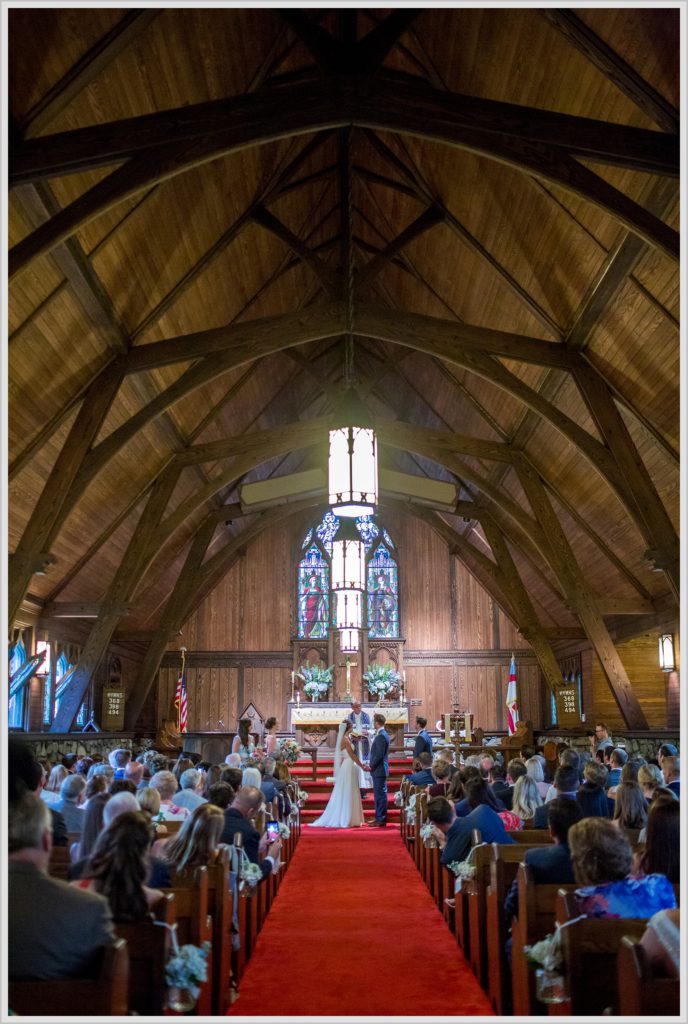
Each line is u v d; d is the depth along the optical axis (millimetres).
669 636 15047
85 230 9461
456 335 12547
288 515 22141
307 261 12578
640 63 7809
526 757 10664
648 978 3033
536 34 8797
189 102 9891
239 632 23281
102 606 14508
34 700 14875
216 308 13516
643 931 3596
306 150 12492
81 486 11539
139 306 11414
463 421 16906
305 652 23047
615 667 14500
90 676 14156
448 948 6590
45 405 10969
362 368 19125
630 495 11438
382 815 14633
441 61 10375
